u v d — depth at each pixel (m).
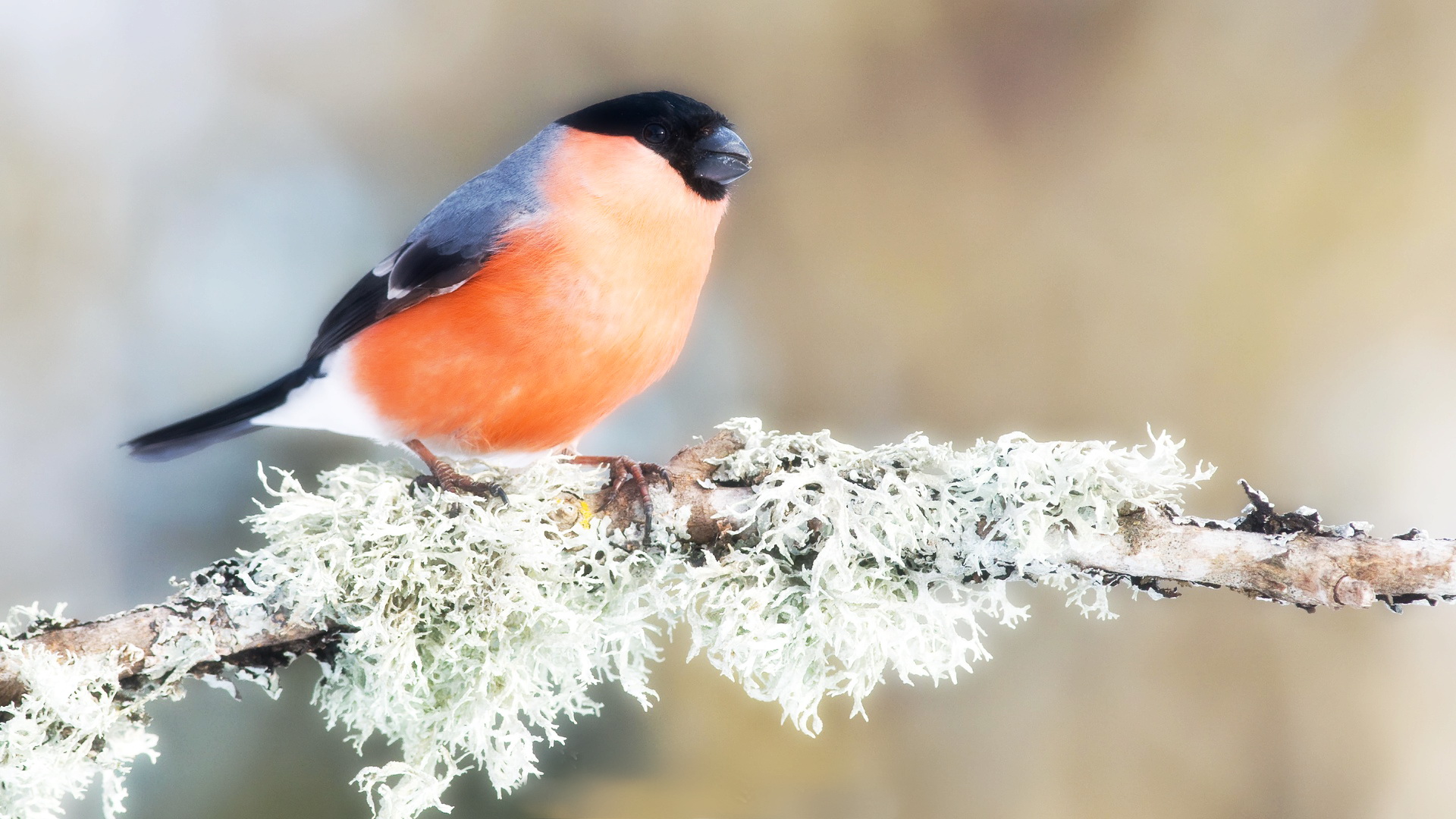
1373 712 9.96
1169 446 5.54
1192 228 11.52
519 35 12.99
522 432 7.56
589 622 5.75
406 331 7.25
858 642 5.56
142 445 8.46
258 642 5.57
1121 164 11.73
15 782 5.02
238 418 8.27
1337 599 5.16
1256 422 11.01
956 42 11.95
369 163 13.53
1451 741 9.87
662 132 7.54
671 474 6.05
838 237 11.79
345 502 5.76
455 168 13.17
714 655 6.41
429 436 7.62
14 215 13.00
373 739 8.48
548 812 8.23
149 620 5.40
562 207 7.29
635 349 7.41
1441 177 11.32
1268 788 9.93
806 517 5.68
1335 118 11.59
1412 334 11.12
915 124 11.94
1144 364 11.26
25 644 5.24
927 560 5.70
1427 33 11.45
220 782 8.34
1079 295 11.48
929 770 9.58
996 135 11.90
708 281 11.87
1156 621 10.20
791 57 12.02
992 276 11.59
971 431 11.30
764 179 11.93
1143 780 9.93
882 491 5.65
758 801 8.62
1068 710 9.96
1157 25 11.87
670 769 8.44
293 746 8.48
